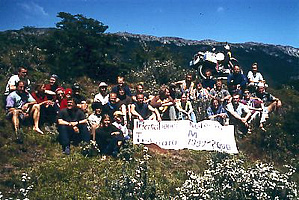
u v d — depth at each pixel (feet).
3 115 38.29
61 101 39.86
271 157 43.14
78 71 56.44
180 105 43.06
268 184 34.50
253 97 48.65
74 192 31.09
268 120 48.34
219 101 44.80
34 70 54.54
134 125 40.65
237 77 49.62
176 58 68.69
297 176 40.01
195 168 37.50
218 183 33.91
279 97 57.21
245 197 32.96
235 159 37.99
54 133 38.17
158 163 36.86
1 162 32.99
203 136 41.55
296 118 49.34
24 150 35.12
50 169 32.91
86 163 34.45
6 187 30.55
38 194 30.30
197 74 60.08
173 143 40.34
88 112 44.55
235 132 45.03
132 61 67.21
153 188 32.04
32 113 38.55
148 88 55.83
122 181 32.01
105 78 58.90
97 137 36.68
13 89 38.91
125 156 35.83
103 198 30.99
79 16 60.64
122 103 40.50
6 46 59.41
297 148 45.03
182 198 31.73
